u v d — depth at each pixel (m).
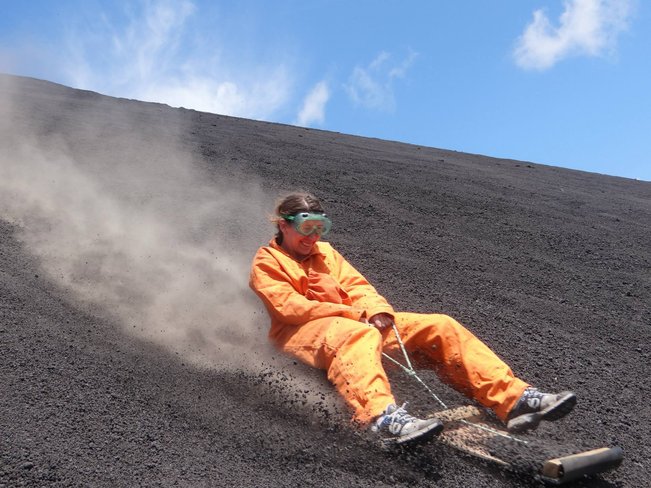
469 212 8.46
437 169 11.90
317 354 3.45
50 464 2.63
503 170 13.69
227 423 3.16
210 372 3.71
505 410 3.26
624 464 3.33
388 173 10.37
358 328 3.34
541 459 3.02
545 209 9.41
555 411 3.14
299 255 4.03
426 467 2.97
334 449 3.03
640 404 4.14
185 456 2.86
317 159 10.82
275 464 2.90
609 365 4.69
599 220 9.31
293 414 3.28
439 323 3.51
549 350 4.80
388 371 3.76
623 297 6.21
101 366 3.51
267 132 14.35
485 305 5.51
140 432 2.97
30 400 3.05
